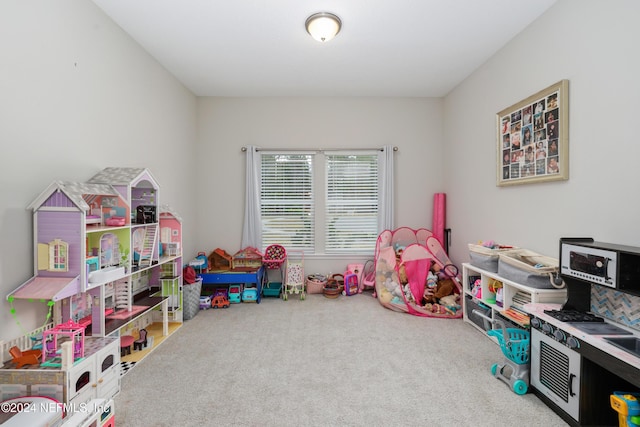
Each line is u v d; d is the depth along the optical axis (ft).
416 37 8.93
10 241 5.36
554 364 5.60
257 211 13.66
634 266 4.87
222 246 13.84
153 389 6.34
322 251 14.07
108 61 7.82
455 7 7.53
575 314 5.87
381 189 13.83
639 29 5.45
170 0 7.22
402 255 11.57
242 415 5.55
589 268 5.49
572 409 5.20
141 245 8.29
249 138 13.85
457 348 8.20
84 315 6.61
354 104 13.91
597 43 6.25
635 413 4.40
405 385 6.50
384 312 11.05
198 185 13.75
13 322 5.40
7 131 5.28
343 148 13.94
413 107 13.97
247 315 10.82
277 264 13.03
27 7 5.58
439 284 11.60
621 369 4.34
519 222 8.84
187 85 12.39
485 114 10.52
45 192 5.66
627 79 5.67
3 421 4.39
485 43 9.29
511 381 6.38
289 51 9.72
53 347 5.41
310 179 14.06
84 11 6.97
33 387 4.85
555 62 7.36
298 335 9.09
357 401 5.96
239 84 12.34
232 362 7.49
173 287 9.78
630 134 5.65
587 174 6.54
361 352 7.99
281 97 13.84
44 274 5.70
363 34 8.76
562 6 7.13
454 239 12.91
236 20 8.05
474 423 5.35
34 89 5.76
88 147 7.16
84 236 5.72
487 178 10.46
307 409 5.72
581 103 6.66
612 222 6.00
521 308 7.55
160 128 10.50
